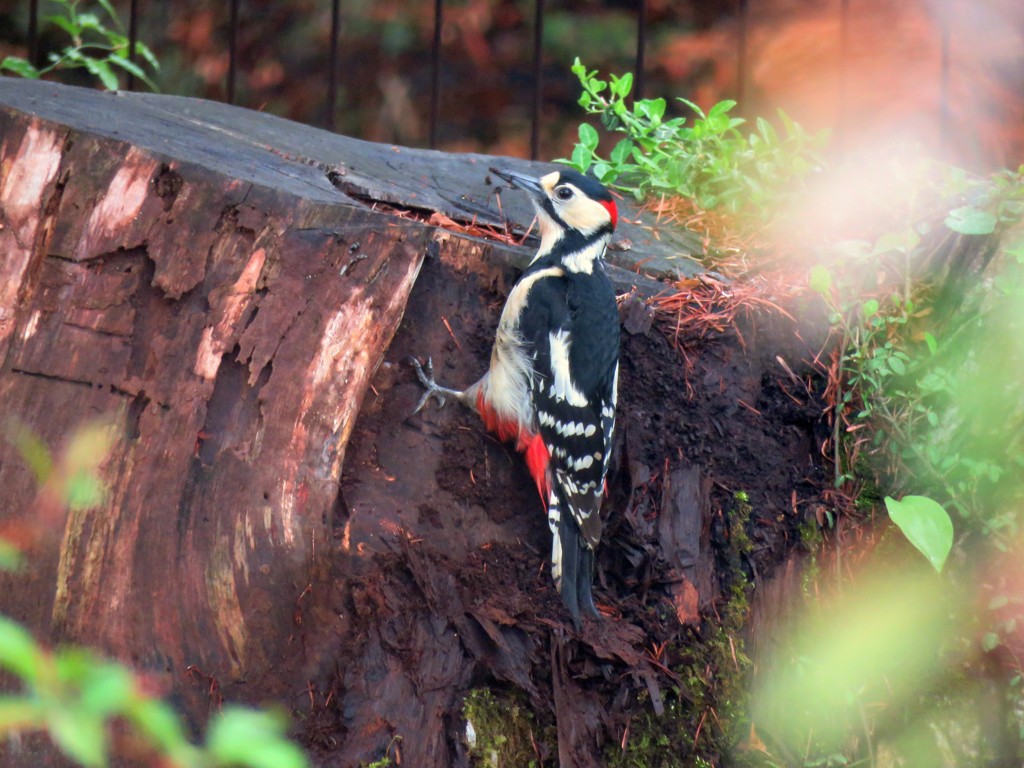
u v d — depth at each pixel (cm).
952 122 1766
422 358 777
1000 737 789
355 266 696
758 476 841
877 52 1842
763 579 820
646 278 895
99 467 642
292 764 243
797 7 2006
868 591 834
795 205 1003
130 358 661
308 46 2073
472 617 723
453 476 767
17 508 627
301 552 677
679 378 841
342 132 2080
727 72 2062
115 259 666
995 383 811
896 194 991
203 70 2066
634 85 1231
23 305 655
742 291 886
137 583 645
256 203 679
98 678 243
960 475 815
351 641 684
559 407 749
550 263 810
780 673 816
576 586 728
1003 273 837
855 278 918
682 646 780
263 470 675
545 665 734
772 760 792
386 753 676
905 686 816
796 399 863
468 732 698
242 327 676
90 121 752
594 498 752
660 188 1050
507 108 2109
